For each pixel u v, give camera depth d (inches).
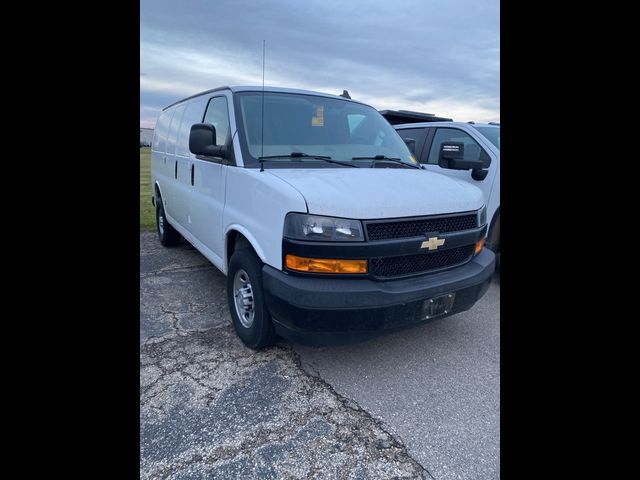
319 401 102.6
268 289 103.3
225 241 133.1
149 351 123.8
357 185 107.7
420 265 108.7
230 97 139.6
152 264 212.2
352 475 81.2
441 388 109.4
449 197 115.0
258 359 120.1
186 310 154.0
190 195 170.2
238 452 85.8
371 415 98.3
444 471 83.0
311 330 97.6
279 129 135.0
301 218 97.4
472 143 196.2
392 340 135.2
